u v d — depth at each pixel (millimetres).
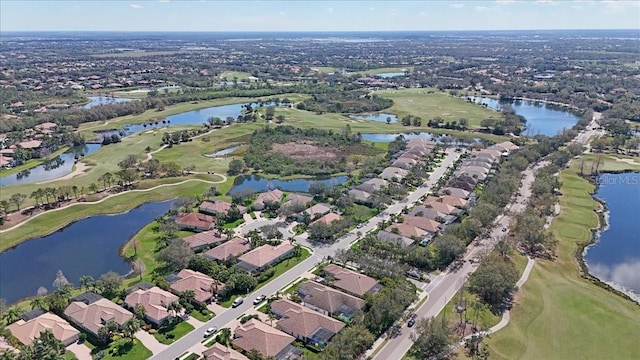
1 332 94188
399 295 100625
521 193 174625
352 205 160250
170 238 135875
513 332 95625
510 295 108875
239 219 153625
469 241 134125
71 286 109688
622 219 159000
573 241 140125
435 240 130875
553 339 94000
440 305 104500
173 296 105000
